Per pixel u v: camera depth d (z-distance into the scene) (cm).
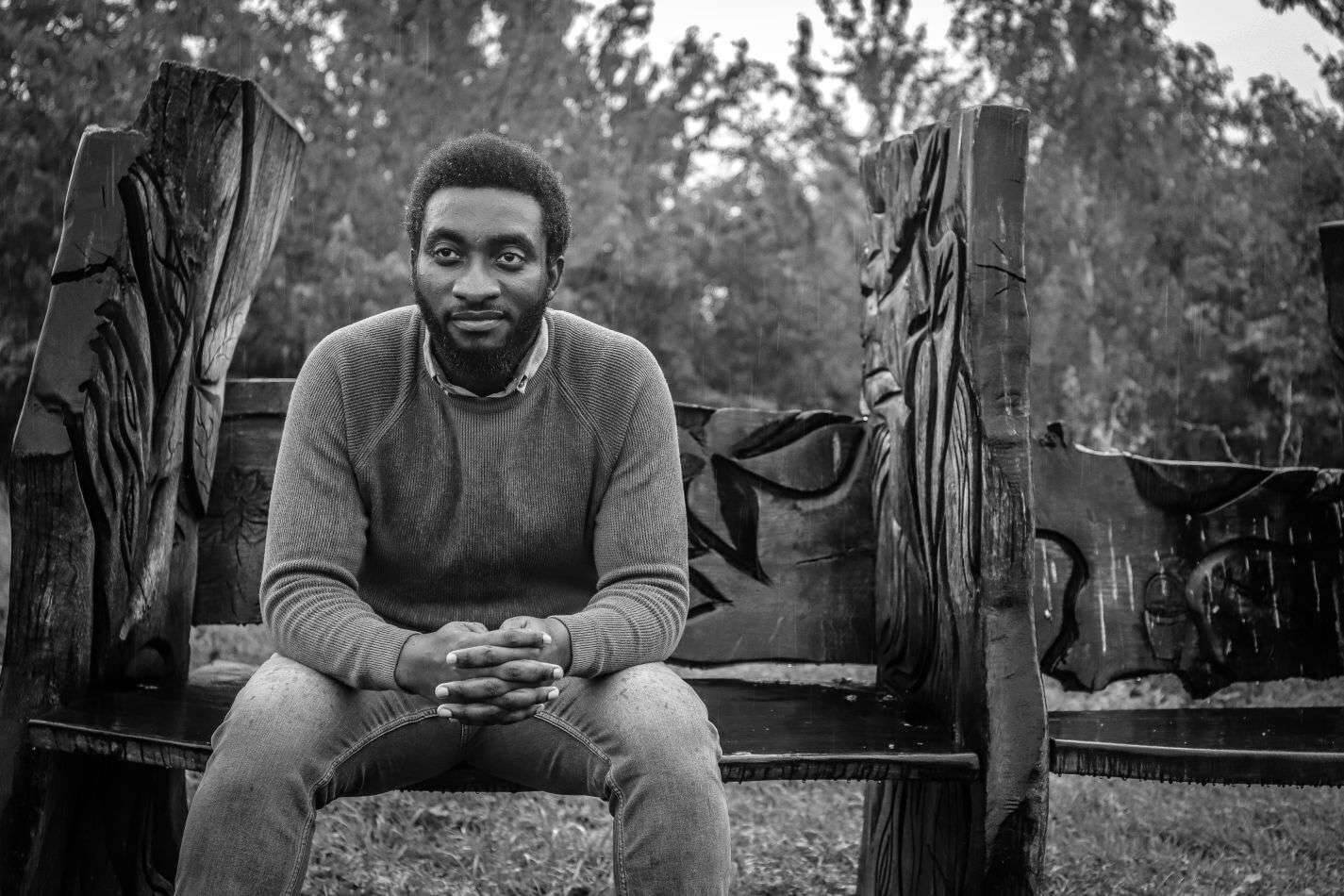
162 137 259
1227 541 308
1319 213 601
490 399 226
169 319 262
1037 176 650
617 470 230
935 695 264
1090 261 634
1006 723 235
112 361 246
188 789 362
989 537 238
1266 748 245
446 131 619
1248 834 363
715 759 207
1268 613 308
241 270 288
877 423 302
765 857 349
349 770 209
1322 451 569
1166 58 661
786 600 307
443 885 317
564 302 627
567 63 666
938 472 261
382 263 575
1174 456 596
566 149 654
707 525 306
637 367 233
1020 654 237
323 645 208
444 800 372
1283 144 617
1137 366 611
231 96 260
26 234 536
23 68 548
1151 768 242
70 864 247
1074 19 662
